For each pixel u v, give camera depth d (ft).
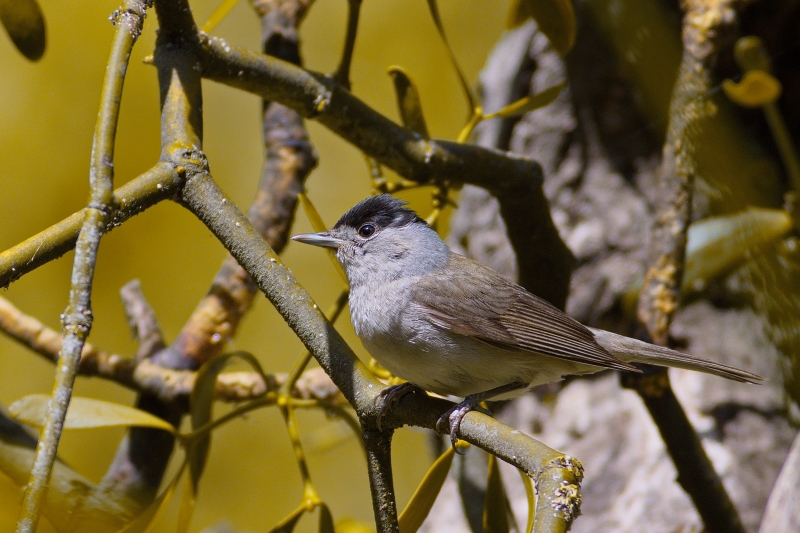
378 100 34.14
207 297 25.46
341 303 23.62
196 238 32.40
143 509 20.18
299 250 33.96
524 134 33.47
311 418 33.14
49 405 12.32
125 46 15.17
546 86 33.14
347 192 34.58
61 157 30.71
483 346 21.30
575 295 30.86
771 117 22.26
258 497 31.83
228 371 31.99
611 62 31.73
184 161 16.60
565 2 21.75
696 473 23.04
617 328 30.48
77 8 30.99
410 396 17.01
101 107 14.49
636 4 24.08
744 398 28.17
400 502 33.27
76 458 30.04
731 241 23.81
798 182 22.22
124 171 30.76
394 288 22.13
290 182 26.05
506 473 30.14
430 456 32.45
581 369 22.47
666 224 23.45
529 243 24.47
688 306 29.78
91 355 24.02
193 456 19.04
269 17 25.53
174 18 18.26
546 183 32.73
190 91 17.95
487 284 22.53
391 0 34.53
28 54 20.63
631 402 29.76
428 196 35.73
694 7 22.22
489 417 15.17
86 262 13.33
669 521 26.18
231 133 33.96
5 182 30.07
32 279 30.91
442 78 34.53
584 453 28.96
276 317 33.12
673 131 22.79
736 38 27.43
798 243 22.76
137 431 23.93
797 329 23.75
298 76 20.27
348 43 21.88
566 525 11.97
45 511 18.90
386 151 21.42
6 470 20.39
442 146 21.76
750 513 25.84
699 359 22.40
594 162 32.27
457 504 30.42
